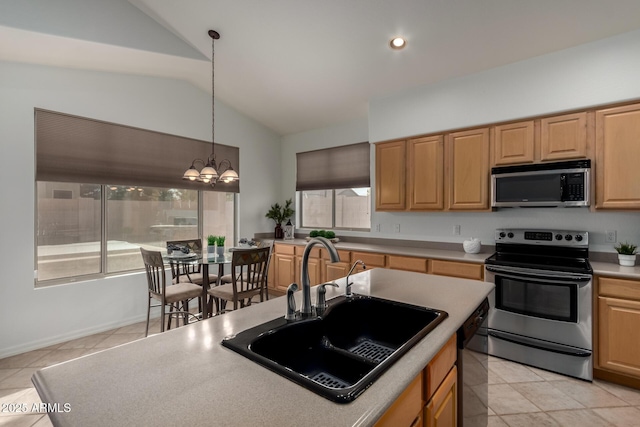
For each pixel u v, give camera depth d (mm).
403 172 3688
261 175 5137
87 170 3291
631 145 2441
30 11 2361
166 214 4043
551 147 2773
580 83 2646
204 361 963
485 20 2537
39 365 2643
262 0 2674
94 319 3326
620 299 2277
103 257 3482
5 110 2803
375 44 2984
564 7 2324
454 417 1270
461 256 3109
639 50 2420
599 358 2371
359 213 4598
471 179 3209
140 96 3682
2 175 2787
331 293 1747
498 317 2748
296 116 4684
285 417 699
